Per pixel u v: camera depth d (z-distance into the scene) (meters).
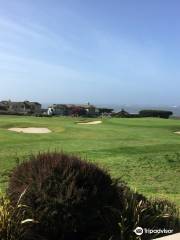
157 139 29.25
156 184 15.54
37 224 6.30
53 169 6.69
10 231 6.11
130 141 27.34
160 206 7.72
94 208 6.58
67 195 6.44
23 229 6.20
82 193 6.53
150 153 21.33
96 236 6.56
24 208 6.36
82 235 6.57
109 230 6.64
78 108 83.56
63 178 6.61
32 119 48.66
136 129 36.75
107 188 6.91
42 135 30.91
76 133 32.97
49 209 6.36
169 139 29.61
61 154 7.25
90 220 6.52
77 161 7.01
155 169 18.09
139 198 7.80
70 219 6.38
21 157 19.00
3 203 6.49
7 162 17.75
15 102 91.88
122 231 6.50
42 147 23.17
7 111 80.81
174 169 18.34
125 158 19.86
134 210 6.93
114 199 6.95
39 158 7.04
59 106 84.38
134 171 17.53
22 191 6.55
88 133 32.91
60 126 37.72
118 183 7.67
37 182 6.55
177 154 21.12
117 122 44.44
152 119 49.03
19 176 6.81
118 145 24.72
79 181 6.67
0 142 25.55
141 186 14.94
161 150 22.44
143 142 26.83
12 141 26.27
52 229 6.34
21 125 39.03
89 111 83.88
